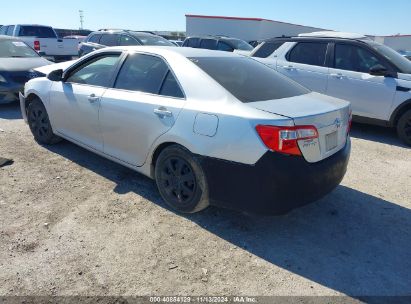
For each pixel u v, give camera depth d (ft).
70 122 15.30
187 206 11.39
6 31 49.21
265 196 9.66
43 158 16.14
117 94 13.07
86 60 15.07
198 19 94.43
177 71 11.72
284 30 102.83
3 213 11.44
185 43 49.21
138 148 12.51
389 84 20.70
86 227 10.91
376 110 21.49
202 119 10.42
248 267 9.47
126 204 12.37
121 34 39.19
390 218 12.25
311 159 9.93
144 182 14.11
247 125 9.57
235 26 92.94
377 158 18.42
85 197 12.75
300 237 10.91
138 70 12.95
